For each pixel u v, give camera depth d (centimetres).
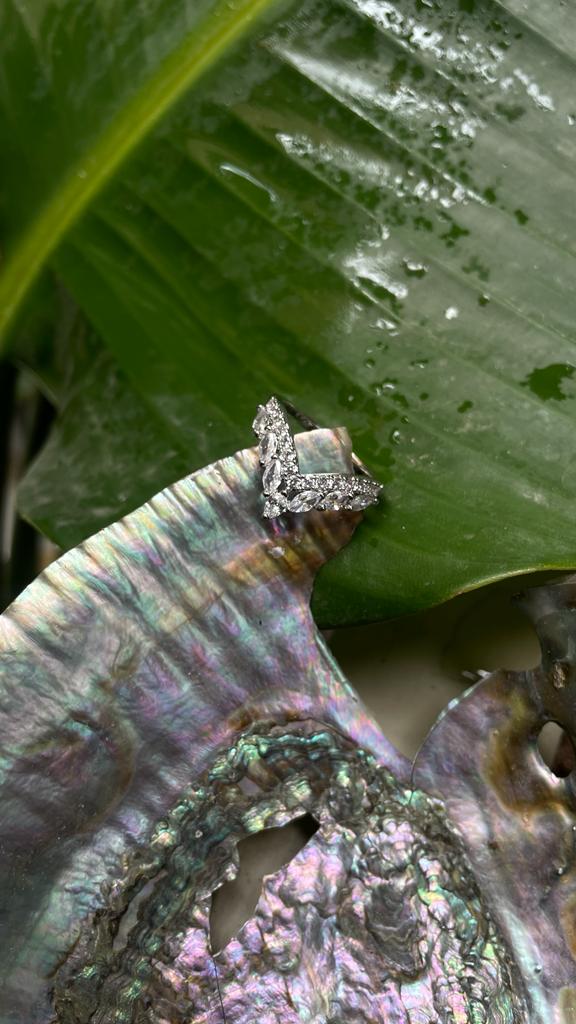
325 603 31
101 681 30
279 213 31
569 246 30
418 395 31
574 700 30
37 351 35
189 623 30
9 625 29
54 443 34
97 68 32
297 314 32
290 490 30
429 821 30
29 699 29
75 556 30
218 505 30
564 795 31
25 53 32
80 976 29
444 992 29
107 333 33
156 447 32
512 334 31
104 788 30
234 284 32
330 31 31
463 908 30
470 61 30
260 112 31
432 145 31
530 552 30
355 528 31
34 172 33
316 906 29
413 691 33
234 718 30
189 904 29
